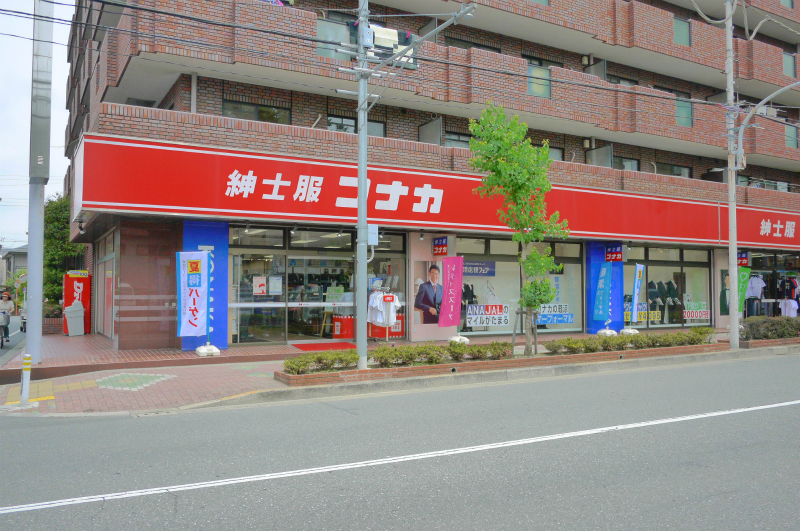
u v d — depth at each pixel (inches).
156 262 522.0
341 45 427.5
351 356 418.6
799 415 313.4
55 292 1016.2
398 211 569.6
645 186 767.7
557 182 689.0
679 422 296.7
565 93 695.7
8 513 176.1
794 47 1043.9
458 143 697.0
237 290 551.8
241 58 509.4
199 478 209.2
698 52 817.5
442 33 688.4
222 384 389.7
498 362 460.8
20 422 303.6
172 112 482.3
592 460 231.5
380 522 169.8
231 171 488.7
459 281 577.3
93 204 437.7
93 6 660.1
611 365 509.0
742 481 206.8
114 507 181.2
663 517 173.8
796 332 692.1
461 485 202.1
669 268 858.8
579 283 766.5
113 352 507.2
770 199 917.2
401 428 284.2
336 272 604.1
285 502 185.6
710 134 831.7
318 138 546.0
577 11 714.8
